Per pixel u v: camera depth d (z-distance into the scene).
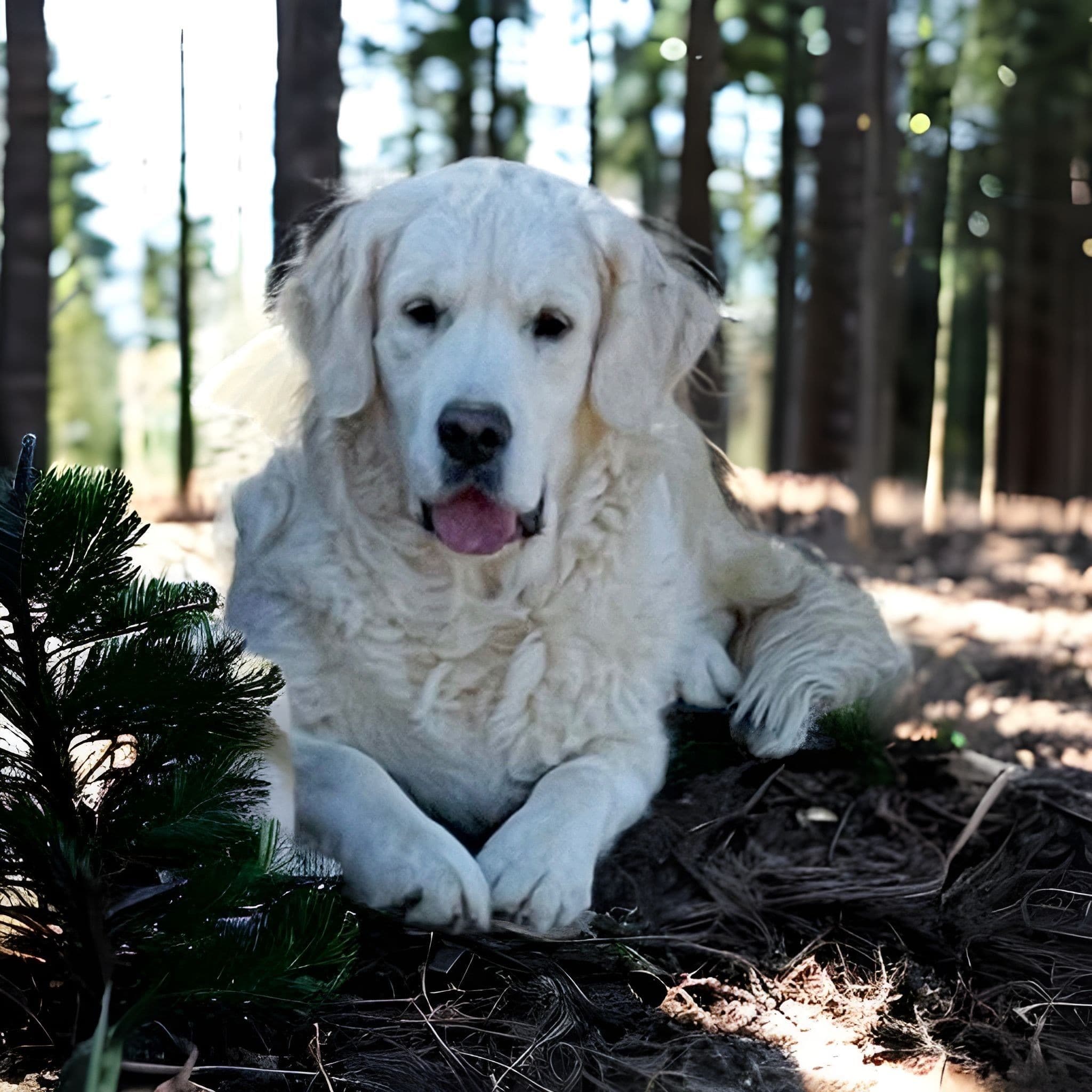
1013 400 19.73
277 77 7.58
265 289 3.48
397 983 2.42
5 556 1.89
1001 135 18.08
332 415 3.08
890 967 2.65
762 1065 2.21
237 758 2.11
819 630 3.97
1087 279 18.92
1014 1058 2.25
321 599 3.10
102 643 2.03
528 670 3.13
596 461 3.21
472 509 2.90
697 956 2.69
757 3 15.59
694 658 3.72
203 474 4.15
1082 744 4.52
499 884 2.64
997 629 7.09
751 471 10.84
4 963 2.20
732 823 3.37
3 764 2.02
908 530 13.27
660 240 3.51
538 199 3.06
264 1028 2.17
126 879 2.35
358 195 3.38
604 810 2.97
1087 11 16.75
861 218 12.31
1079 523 16.44
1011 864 3.10
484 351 2.88
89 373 22.88
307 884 2.20
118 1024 1.70
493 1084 2.08
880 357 12.71
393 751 3.19
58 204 17.20
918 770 3.77
